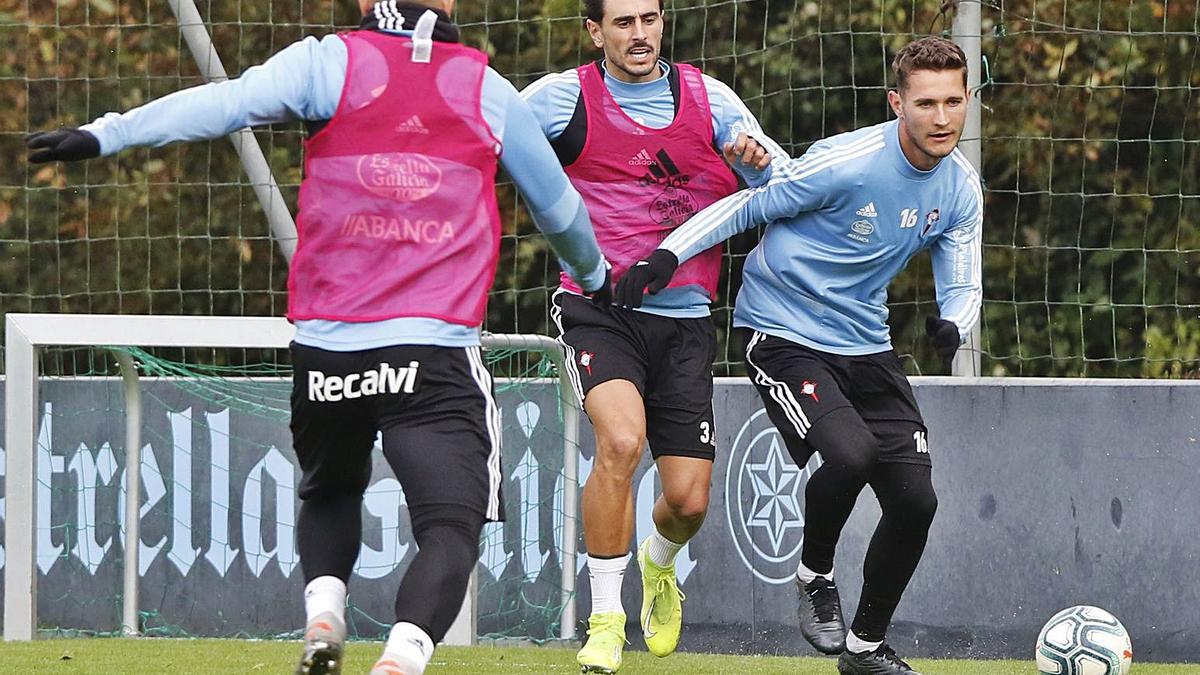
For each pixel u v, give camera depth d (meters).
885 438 17.41
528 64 34.25
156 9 35.47
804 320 17.56
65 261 35.53
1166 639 22.30
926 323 16.95
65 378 24.66
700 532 23.27
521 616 23.91
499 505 11.92
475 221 11.84
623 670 19.00
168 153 35.25
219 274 35.41
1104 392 22.64
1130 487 22.50
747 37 33.94
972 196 17.61
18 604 22.16
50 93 35.62
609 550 17.47
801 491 22.91
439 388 11.66
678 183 17.69
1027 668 20.19
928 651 22.66
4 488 23.78
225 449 24.12
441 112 11.73
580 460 23.70
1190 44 34.47
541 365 25.45
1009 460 22.72
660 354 17.83
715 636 23.11
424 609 11.23
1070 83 34.16
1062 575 22.55
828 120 33.72
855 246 17.28
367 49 11.75
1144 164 34.81
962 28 23.11
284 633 23.72
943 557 22.72
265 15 35.06
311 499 12.70
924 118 16.48
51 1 35.56
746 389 23.28
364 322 11.61
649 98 17.55
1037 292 34.47
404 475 11.65
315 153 11.74
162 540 24.19
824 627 18.06
